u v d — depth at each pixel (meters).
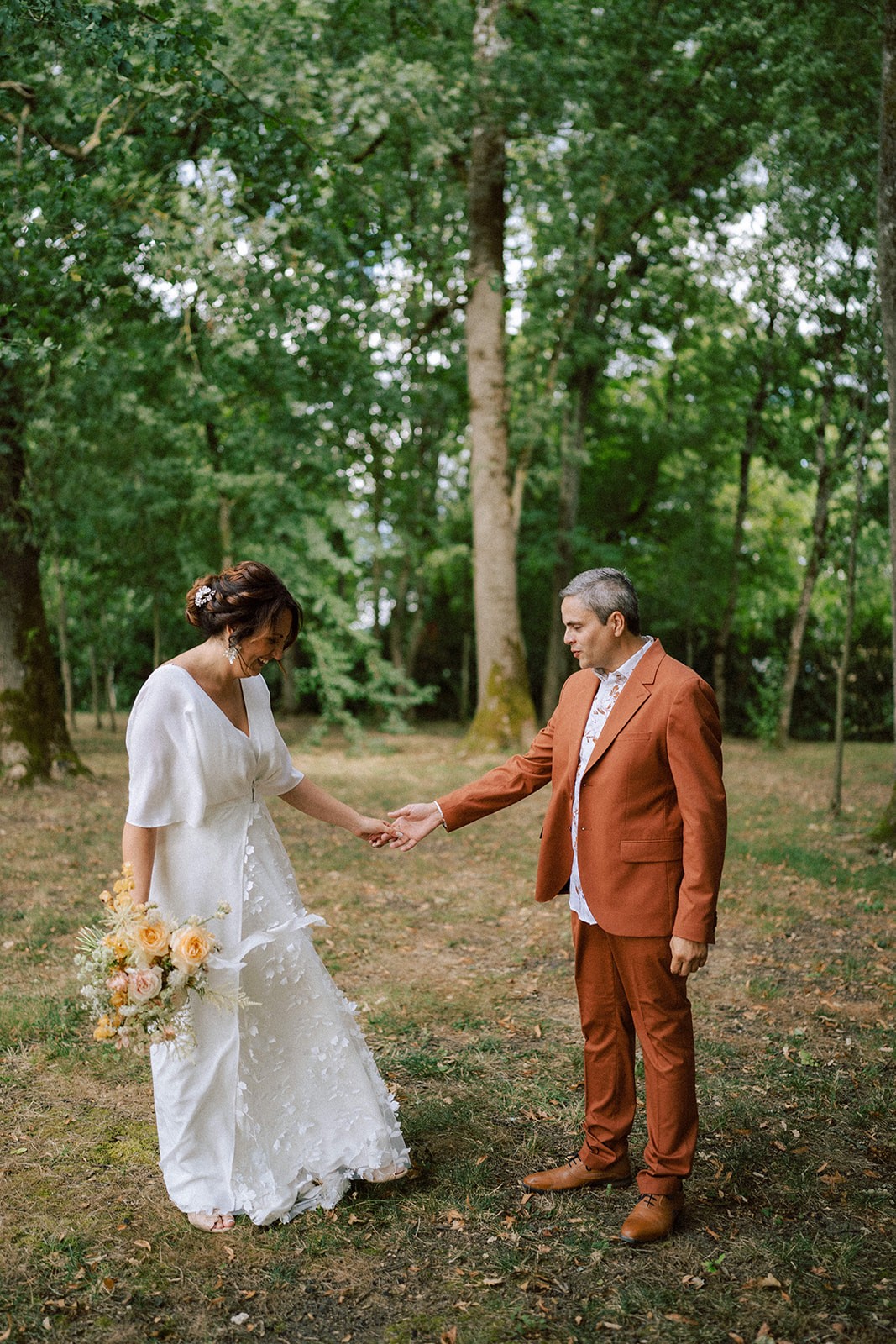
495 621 14.23
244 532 15.52
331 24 10.77
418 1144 3.50
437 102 10.95
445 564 20.92
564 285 13.91
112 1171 3.30
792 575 21.28
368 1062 3.25
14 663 11.23
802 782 13.12
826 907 6.75
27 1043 4.32
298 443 13.14
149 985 2.65
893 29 6.57
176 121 8.79
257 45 8.18
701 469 20.00
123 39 5.94
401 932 6.10
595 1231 2.97
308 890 7.04
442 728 23.00
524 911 6.64
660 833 2.95
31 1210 3.07
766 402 17.36
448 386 16.67
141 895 2.83
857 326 9.45
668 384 19.80
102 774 12.18
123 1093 3.88
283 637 2.98
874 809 10.75
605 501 21.86
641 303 16.94
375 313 12.31
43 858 7.88
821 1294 2.69
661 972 2.93
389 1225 3.00
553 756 3.17
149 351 11.64
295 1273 2.78
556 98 11.98
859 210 8.90
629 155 12.18
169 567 15.54
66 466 11.58
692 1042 3.01
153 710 2.84
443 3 12.07
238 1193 2.93
